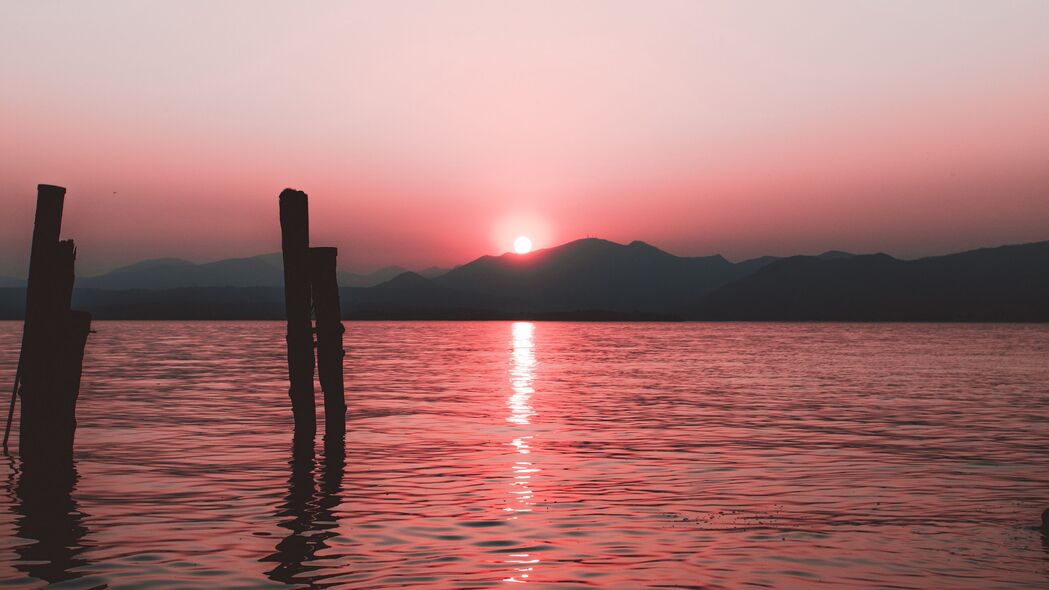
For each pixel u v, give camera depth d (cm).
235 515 1443
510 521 1406
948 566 1153
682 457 2058
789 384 4400
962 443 2298
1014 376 5069
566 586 1059
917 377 4969
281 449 2152
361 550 1225
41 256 1867
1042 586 1067
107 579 1080
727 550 1231
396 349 8850
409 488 1678
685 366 6050
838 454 2108
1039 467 1930
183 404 3177
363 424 2653
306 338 2319
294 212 2289
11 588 1041
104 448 2148
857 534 1325
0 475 1783
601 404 3309
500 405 3244
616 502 1555
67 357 1895
